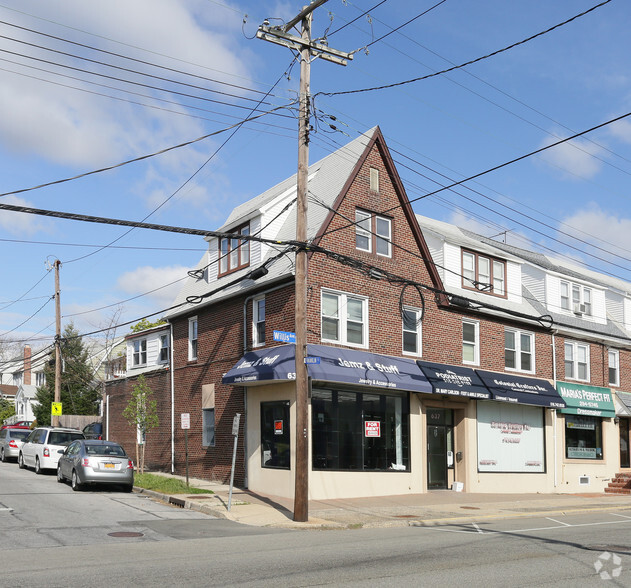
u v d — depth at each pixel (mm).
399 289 24078
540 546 13102
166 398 28734
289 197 25312
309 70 18172
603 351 32531
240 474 23078
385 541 13664
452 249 26953
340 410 21547
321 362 20500
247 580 9344
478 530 16000
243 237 16312
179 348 28219
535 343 29125
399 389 22625
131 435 31406
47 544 12633
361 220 22109
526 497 25000
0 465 31344
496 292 28312
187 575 9648
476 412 26016
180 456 27188
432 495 23156
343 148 25281
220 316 25500
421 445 23688
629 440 33156
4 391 79812
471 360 26422
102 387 46156
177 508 18766
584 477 30078
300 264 17547
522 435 27844
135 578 9383
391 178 24594
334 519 17156
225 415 24375
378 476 22172
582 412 29875
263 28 17500
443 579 9633
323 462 20906
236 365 22859
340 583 9227
